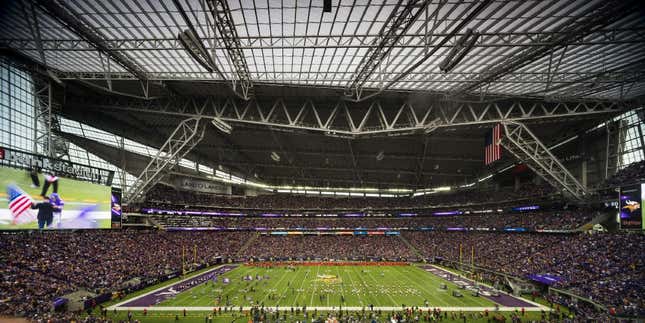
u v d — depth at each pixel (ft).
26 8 115.03
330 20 113.60
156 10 111.65
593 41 119.44
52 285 135.85
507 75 149.07
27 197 133.80
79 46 142.00
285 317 122.83
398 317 120.26
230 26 104.17
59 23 115.65
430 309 136.15
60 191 147.74
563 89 161.99
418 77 156.35
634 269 149.07
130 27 122.72
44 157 142.61
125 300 149.18
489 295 161.38
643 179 160.45
